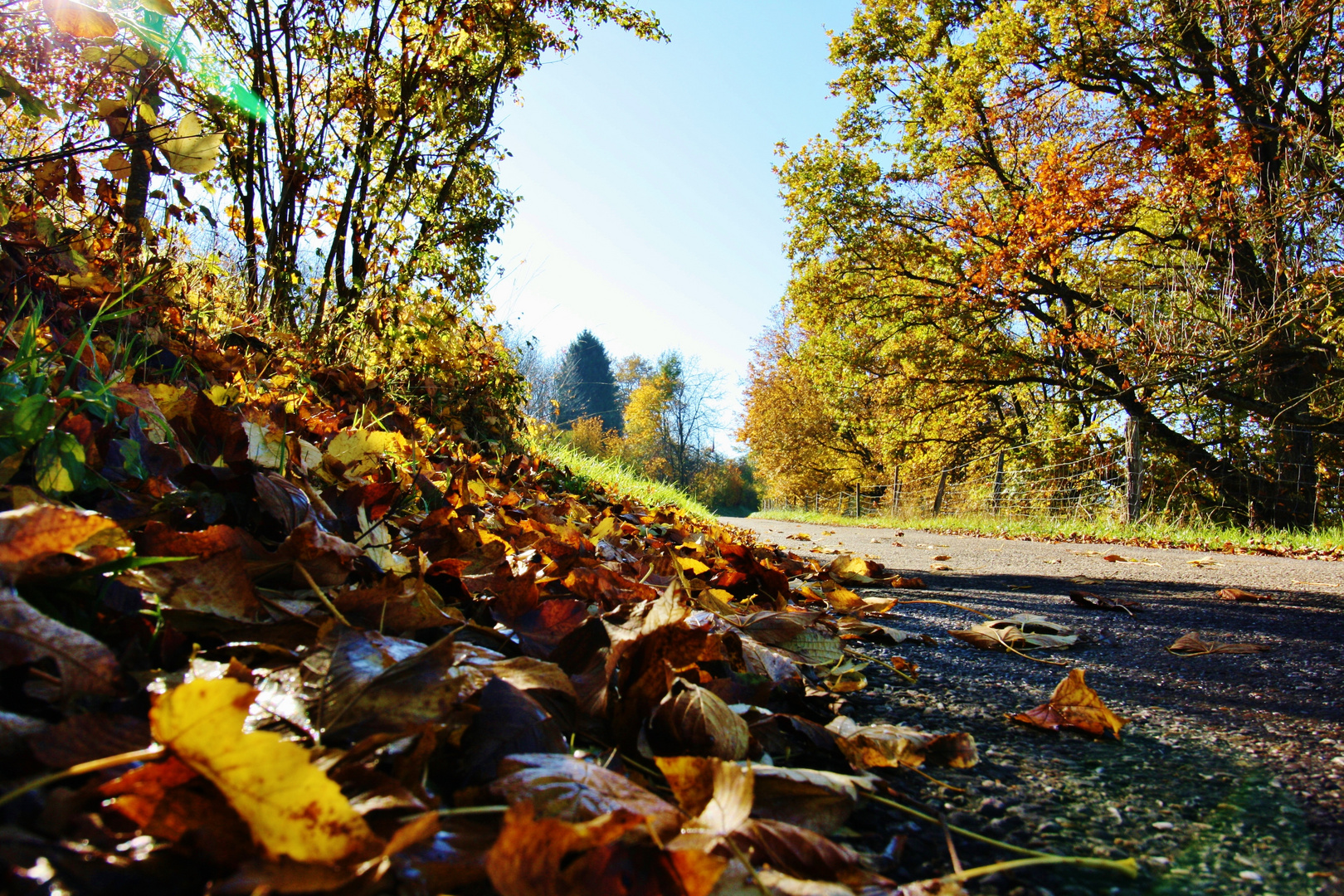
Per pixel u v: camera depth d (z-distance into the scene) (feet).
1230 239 47.73
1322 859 3.31
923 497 85.46
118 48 6.32
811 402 123.54
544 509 10.37
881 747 4.12
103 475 4.39
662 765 2.85
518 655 4.15
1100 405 64.23
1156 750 4.66
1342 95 47.47
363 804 2.30
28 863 1.81
